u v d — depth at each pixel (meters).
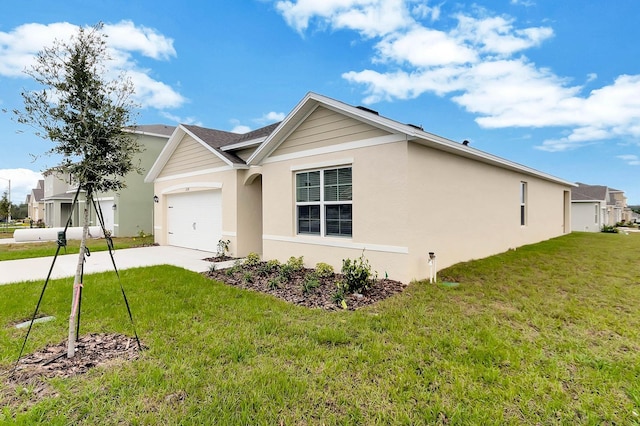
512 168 10.48
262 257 9.55
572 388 2.83
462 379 2.96
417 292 5.71
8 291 5.88
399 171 6.29
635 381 2.91
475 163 8.83
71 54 3.30
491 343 3.65
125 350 3.59
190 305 5.12
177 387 2.84
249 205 10.32
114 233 17.47
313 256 7.94
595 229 23.19
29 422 2.38
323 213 7.80
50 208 29.44
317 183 7.92
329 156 7.51
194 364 3.24
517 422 2.42
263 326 4.22
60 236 3.48
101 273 7.48
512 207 11.03
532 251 10.32
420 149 6.62
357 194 7.02
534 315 4.55
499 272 7.26
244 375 3.04
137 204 17.48
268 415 2.50
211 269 7.78
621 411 2.54
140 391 2.78
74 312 3.45
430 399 2.69
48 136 3.25
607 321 4.30
